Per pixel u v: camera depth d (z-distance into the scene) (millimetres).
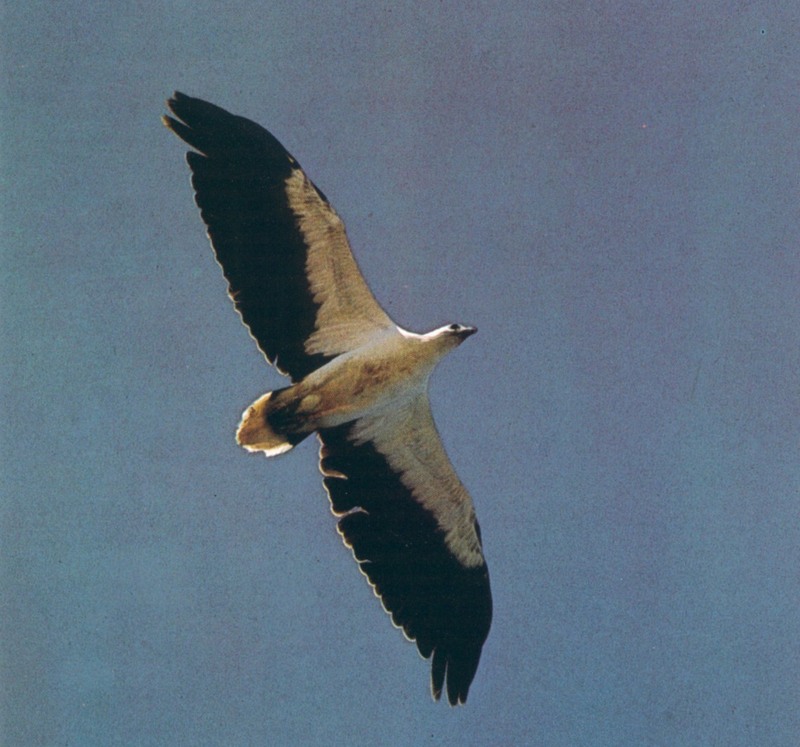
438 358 14016
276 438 14102
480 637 15539
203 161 13797
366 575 15102
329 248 13711
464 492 15094
